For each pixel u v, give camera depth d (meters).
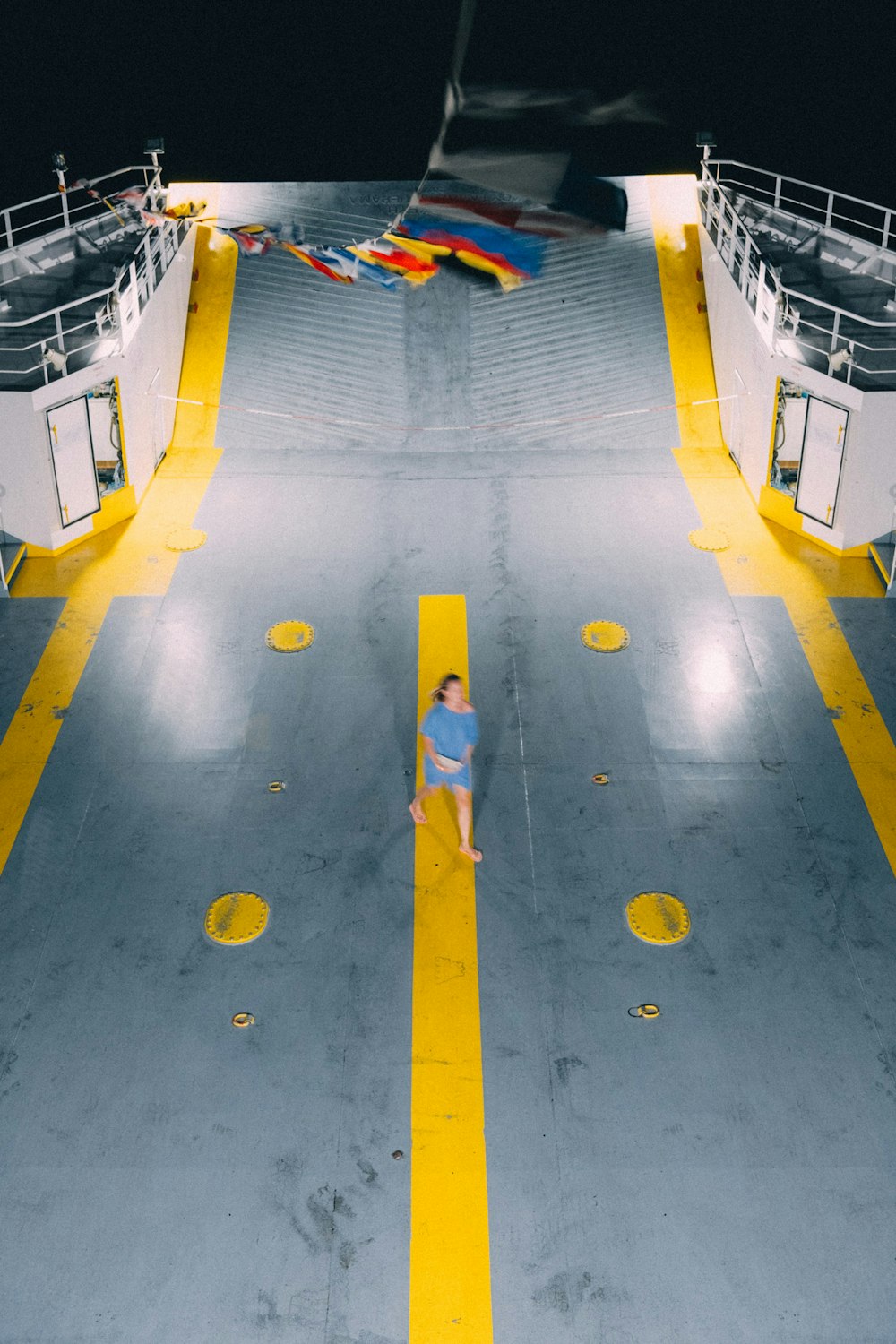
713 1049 8.61
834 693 11.70
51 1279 7.35
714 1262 7.41
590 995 8.98
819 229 16.02
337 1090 8.35
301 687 11.73
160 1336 7.08
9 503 13.11
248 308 17.11
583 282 17.42
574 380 16.28
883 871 9.94
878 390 12.41
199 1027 8.77
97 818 10.40
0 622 12.53
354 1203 7.71
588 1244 7.50
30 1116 8.20
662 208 18.41
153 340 14.93
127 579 13.16
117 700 11.60
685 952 9.29
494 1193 7.75
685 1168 7.89
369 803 10.55
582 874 9.91
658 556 13.51
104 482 14.59
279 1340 7.05
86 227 16.27
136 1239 7.54
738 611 12.70
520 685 11.74
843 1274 7.35
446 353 16.59
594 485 14.76
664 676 11.87
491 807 10.48
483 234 18.41
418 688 11.72
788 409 14.24
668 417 15.89
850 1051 8.59
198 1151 7.99
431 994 8.98
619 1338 7.05
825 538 13.55
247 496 14.53
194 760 10.96
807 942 9.38
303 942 9.38
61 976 9.12
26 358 13.23
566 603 12.78
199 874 9.92
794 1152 7.98
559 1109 8.23
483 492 14.60
